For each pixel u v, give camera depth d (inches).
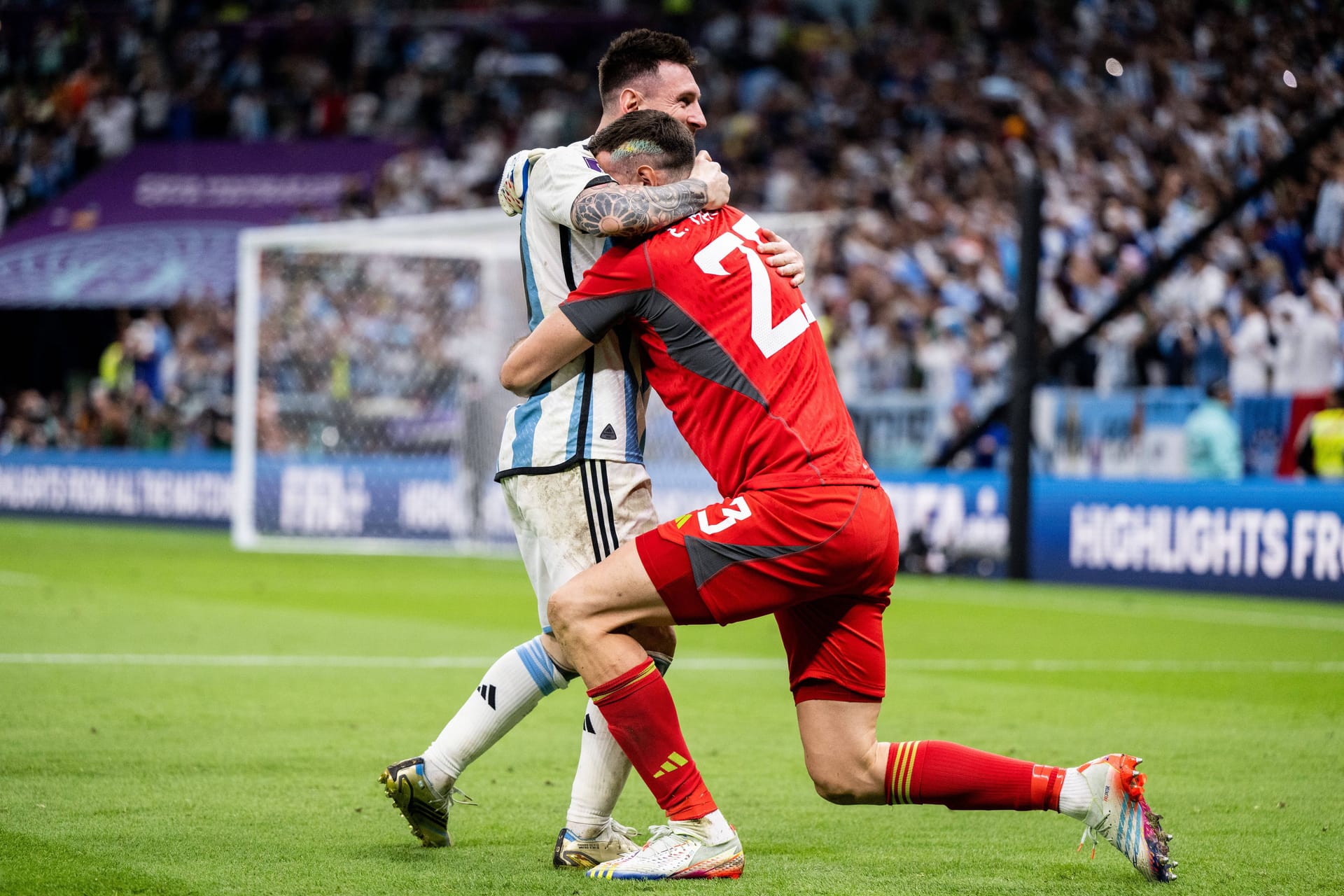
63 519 2070.6
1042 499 1416.1
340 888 352.8
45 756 509.0
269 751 530.6
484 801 465.1
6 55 2694.4
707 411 370.0
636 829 434.0
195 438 2011.6
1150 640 960.9
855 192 1990.7
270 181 2401.6
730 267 371.6
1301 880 374.0
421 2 2699.3
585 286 373.4
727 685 735.7
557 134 2384.4
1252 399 1342.3
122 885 349.4
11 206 2536.9
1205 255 1541.6
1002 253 1733.5
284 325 1867.6
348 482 1731.1
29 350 2396.7
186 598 1091.3
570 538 383.6
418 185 2362.2
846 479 362.9
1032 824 445.4
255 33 2684.5
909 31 2263.8
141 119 2573.8
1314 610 1170.0
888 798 372.2
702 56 2384.4
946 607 1170.0
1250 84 1656.0
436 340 1838.1
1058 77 1998.0
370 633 916.0
